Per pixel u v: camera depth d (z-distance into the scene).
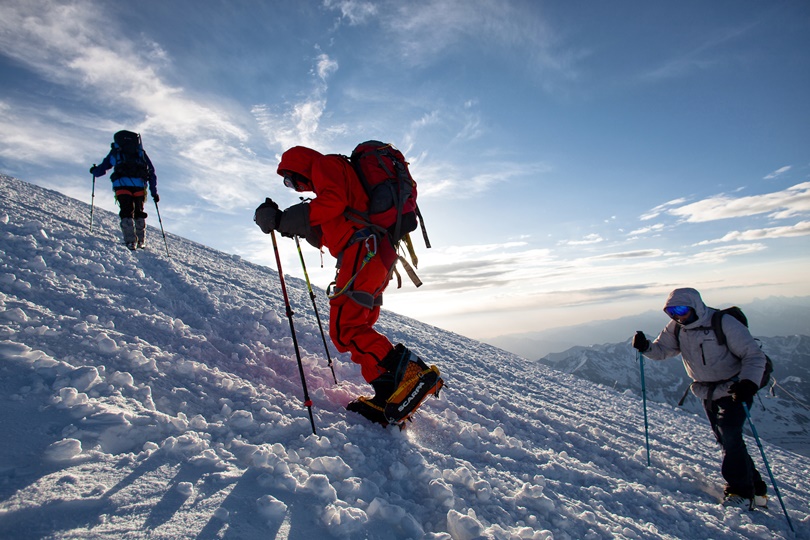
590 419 6.25
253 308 5.55
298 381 3.68
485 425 4.22
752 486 3.91
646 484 4.01
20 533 1.34
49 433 1.85
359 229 3.00
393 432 3.04
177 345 3.55
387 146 3.20
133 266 5.58
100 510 1.52
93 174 7.30
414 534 1.94
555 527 2.54
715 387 4.24
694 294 4.28
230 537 1.58
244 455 2.16
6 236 4.88
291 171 3.25
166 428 2.17
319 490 2.00
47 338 2.73
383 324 9.83
